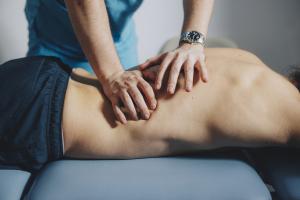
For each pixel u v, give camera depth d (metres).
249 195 0.73
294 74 0.97
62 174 0.81
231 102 0.83
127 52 1.43
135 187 0.75
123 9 1.25
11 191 0.78
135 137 0.86
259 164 0.92
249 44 2.15
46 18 1.25
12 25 1.96
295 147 0.87
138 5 1.27
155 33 2.07
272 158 0.88
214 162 0.85
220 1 2.07
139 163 0.86
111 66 0.90
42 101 0.84
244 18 2.10
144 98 0.86
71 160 0.89
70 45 1.28
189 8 1.02
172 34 2.07
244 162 0.85
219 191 0.73
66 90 0.88
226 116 0.82
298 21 2.10
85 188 0.76
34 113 0.83
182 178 0.78
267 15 2.10
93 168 0.84
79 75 1.00
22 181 0.82
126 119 0.86
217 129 0.83
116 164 0.86
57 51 1.29
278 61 2.17
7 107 0.83
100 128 0.86
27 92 0.84
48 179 0.80
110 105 0.88
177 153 0.90
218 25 2.12
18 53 2.01
